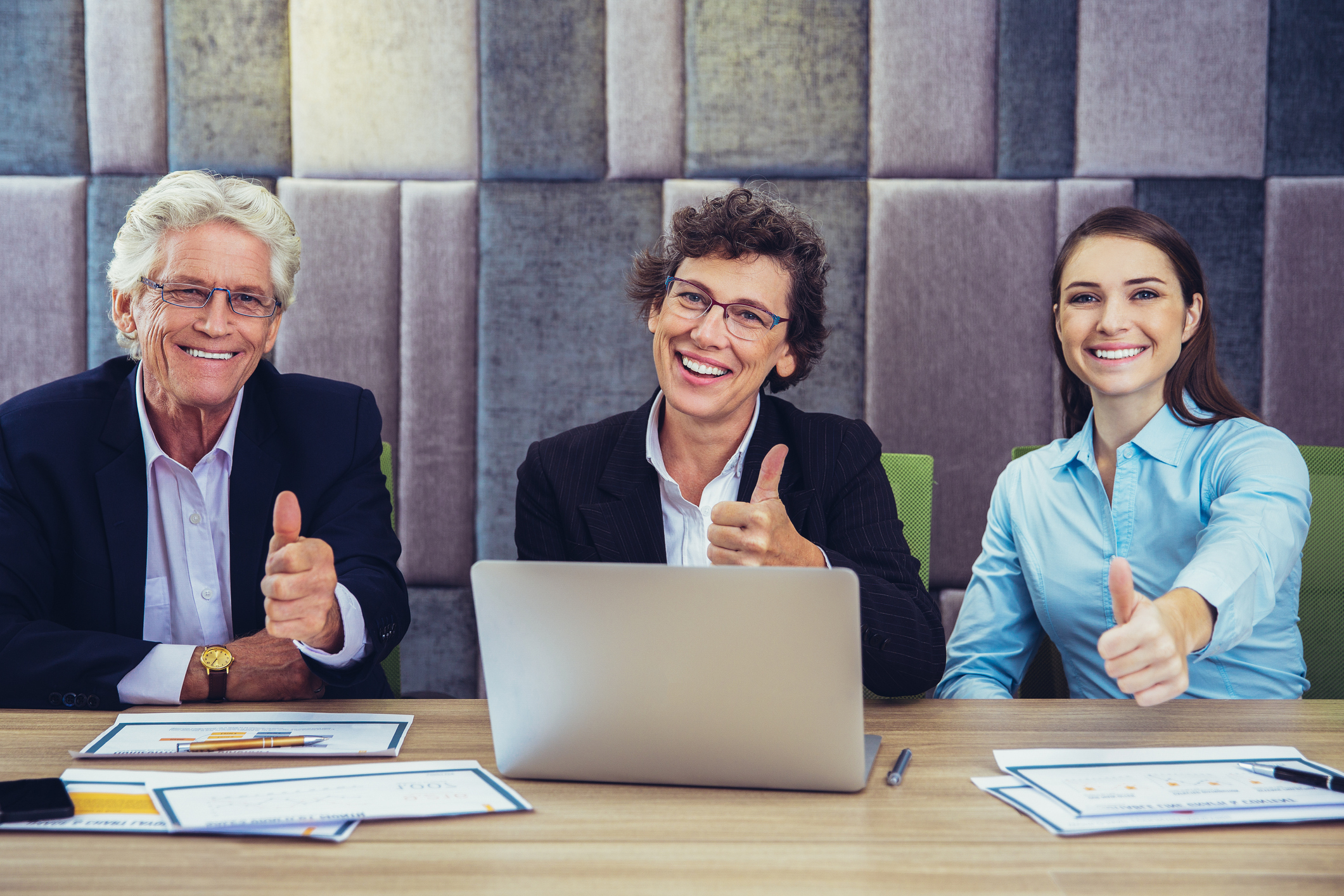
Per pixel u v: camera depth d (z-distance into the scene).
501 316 2.15
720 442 1.44
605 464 1.45
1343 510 1.51
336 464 1.43
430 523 2.18
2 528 1.28
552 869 0.69
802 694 0.80
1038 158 2.12
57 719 1.04
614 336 2.15
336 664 1.14
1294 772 0.84
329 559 1.02
